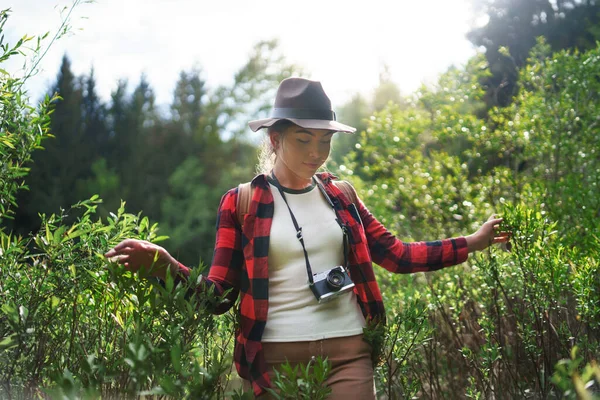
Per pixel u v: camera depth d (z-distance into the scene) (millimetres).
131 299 2350
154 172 21000
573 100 5246
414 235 5801
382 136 6410
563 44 8516
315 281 2332
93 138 22797
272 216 2420
